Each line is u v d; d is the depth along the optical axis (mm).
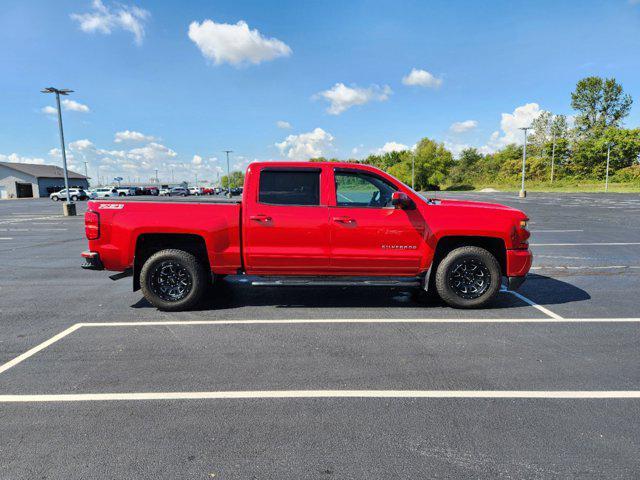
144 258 5504
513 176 87250
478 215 5207
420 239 5199
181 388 3295
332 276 5371
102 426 2766
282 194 5227
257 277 5379
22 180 67812
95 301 5949
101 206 5215
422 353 3977
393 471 2299
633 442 2559
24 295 6305
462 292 5367
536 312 5277
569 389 3252
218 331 4629
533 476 2252
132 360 3842
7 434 2676
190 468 2328
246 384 3357
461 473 2279
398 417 2861
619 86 84000
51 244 12273
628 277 7254
